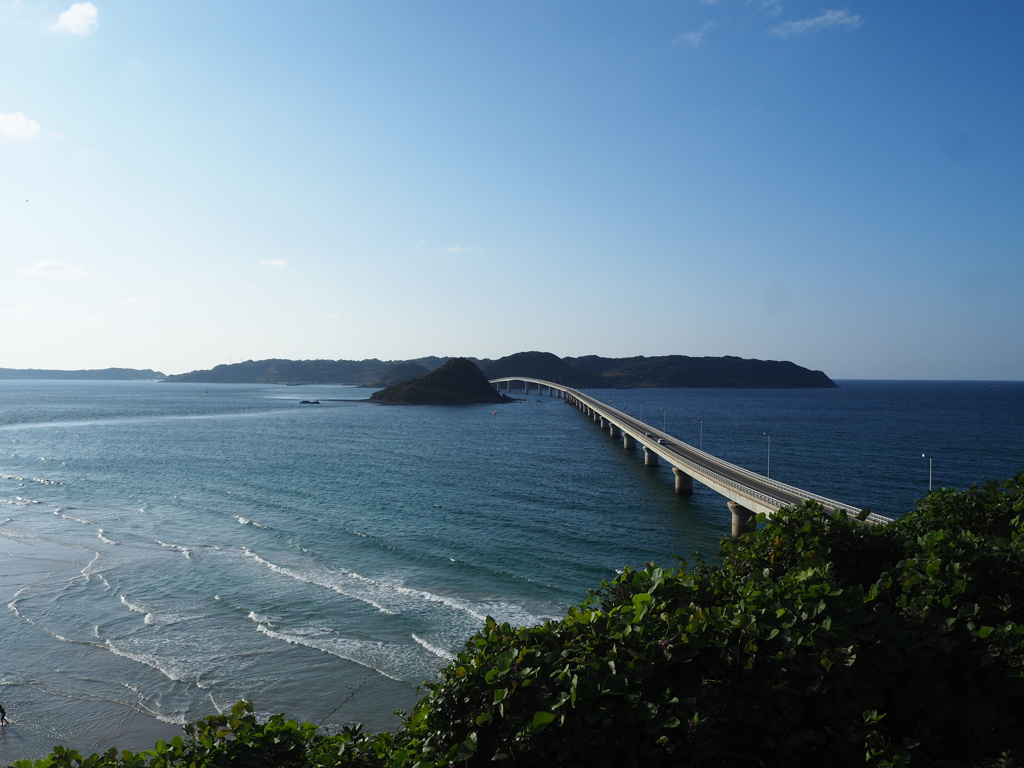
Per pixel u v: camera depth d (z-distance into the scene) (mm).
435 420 173250
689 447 79812
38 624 31844
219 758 8008
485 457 98688
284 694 25688
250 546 45656
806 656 7758
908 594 8969
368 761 8344
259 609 33781
